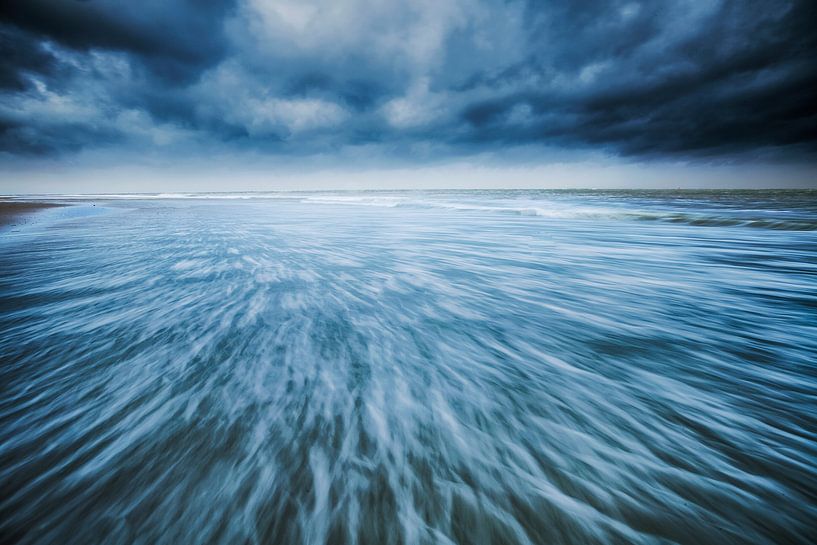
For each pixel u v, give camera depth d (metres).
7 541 1.39
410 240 10.36
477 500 1.57
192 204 36.22
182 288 5.29
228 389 2.51
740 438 2.03
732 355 3.19
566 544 1.39
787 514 1.52
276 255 8.00
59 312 4.20
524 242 9.98
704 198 30.45
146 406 2.31
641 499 1.59
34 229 13.69
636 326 3.94
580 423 2.16
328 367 2.87
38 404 2.34
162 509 1.52
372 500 1.56
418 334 3.63
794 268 6.85
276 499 1.56
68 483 1.67
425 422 2.14
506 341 3.48
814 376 2.80
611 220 15.80
